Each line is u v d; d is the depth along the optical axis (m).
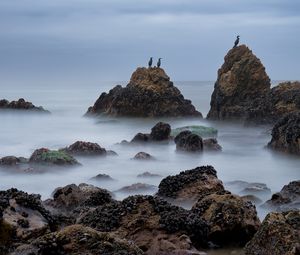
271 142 40.50
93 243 11.35
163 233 13.66
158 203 14.59
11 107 71.00
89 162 33.62
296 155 36.47
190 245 13.20
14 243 12.74
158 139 42.22
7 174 29.02
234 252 14.01
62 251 11.20
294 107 50.31
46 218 14.55
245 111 56.25
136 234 13.71
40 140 48.69
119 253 11.21
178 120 61.62
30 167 29.78
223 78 61.75
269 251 12.44
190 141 37.75
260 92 60.19
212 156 37.56
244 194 24.11
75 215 16.45
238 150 40.34
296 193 20.64
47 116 69.88
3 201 14.00
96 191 19.06
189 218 14.13
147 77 64.00
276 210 19.64
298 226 12.84
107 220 14.26
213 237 14.51
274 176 31.11
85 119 66.81
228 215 14.77
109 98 67.06
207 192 19.36
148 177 28.94
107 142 46.56
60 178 28.69
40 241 11.34
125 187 24.70
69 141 47.84
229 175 31.38
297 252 11.80
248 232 14.77
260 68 60.69
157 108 61.91
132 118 61.97
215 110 62.22
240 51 62.72
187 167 33.22
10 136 51.84
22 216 13.90
